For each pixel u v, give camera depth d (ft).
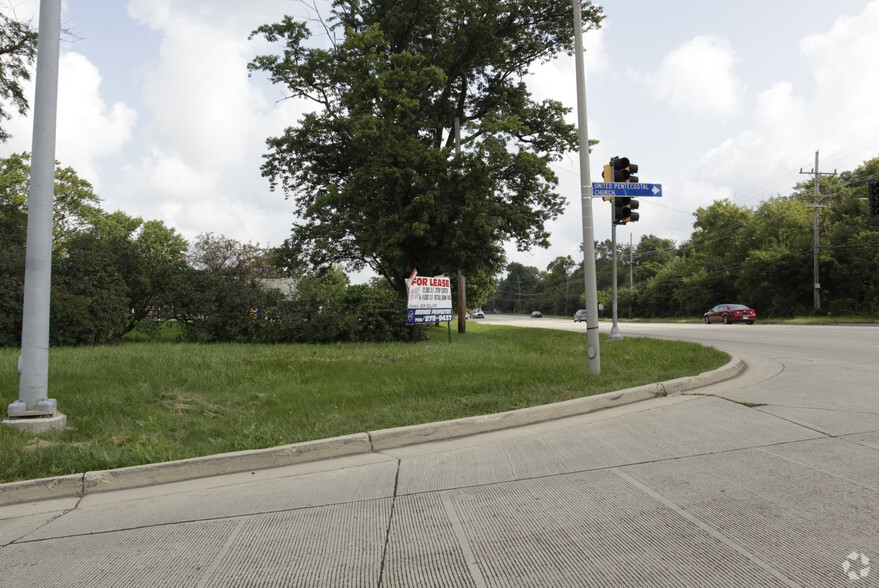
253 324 55.83
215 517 13.64
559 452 17.89
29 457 17.39
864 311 116.47
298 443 18.84
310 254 80.79
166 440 19.98
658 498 13.41
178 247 172.45
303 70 76.89
